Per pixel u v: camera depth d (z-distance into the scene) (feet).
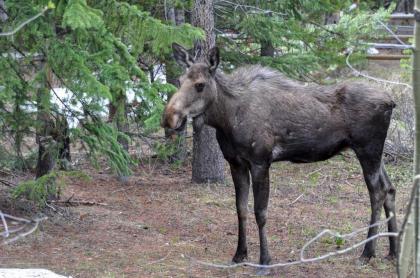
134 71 35.53
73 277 31.09
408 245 17.74
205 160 53.11
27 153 48.85
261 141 32.14
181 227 41.63
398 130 59.98
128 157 38.91
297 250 36.96
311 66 55.36
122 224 41.06
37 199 37.22
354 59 59.26
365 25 59.36
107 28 35.63
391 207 34.63
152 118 35.24
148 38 38.96
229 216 44.78
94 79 32.96
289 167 60.29
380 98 33.30
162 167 59.36
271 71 33.68
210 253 36.29
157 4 52.60
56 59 33.35
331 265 34.22
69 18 29.89
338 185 54.19
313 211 46.21
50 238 36.99
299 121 32.68
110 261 33.86
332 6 56.49
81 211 43.09
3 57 33.68
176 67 51.80
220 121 32.12
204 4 47.91
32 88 34.86
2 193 42.19
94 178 53.72
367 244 34.42
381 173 34.24
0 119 37.22
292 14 55.62
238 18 53.67
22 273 27.73
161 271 32.63
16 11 33.63
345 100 33.35
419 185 16.14
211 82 31.24
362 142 33.45
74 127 37.52
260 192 32.58
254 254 36.01
